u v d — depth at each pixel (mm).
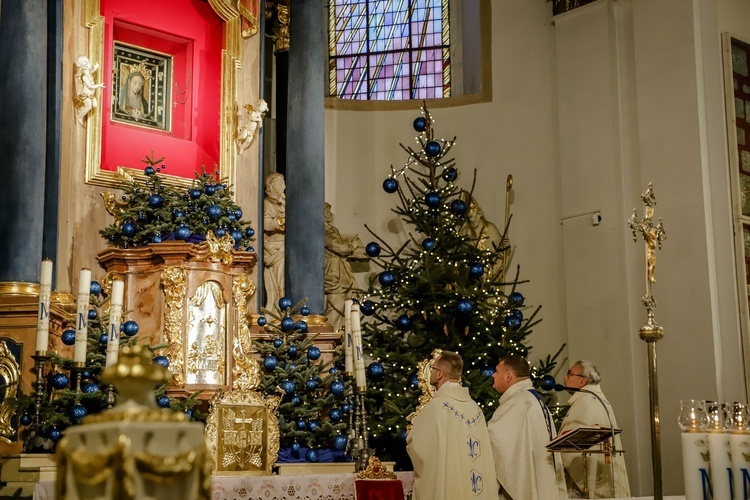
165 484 2029
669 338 11664
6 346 8367
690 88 11922
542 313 13086
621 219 12375
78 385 7438
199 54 11125
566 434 6496
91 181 9867
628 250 12281
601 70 12867
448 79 14898
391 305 11844
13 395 8250
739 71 12008
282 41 11992
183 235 9328
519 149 13648
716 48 11922
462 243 12289
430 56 15039
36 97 8945
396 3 15289
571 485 8891
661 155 12094
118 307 7238
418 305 11672
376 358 11125
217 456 8281
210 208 9562
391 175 13828
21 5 9000
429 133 13242
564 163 13055
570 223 12836
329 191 13773
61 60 9656
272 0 12117
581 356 12430
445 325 11453
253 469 8477
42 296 7422
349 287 12391
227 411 8445
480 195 13781
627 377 11922
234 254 9594
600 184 12617
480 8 14305
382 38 15273
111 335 7180
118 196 10086
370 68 15227
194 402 8594
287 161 11438
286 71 12328
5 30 8992
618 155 12570
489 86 14047
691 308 11508
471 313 11414
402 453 10625
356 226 13781
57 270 9266
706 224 11555
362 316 11781
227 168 11023
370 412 10594
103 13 10383
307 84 11500
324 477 7559
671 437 11398
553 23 13695
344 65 15281
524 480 6883
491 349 11586
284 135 12195
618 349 12047
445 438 6625
